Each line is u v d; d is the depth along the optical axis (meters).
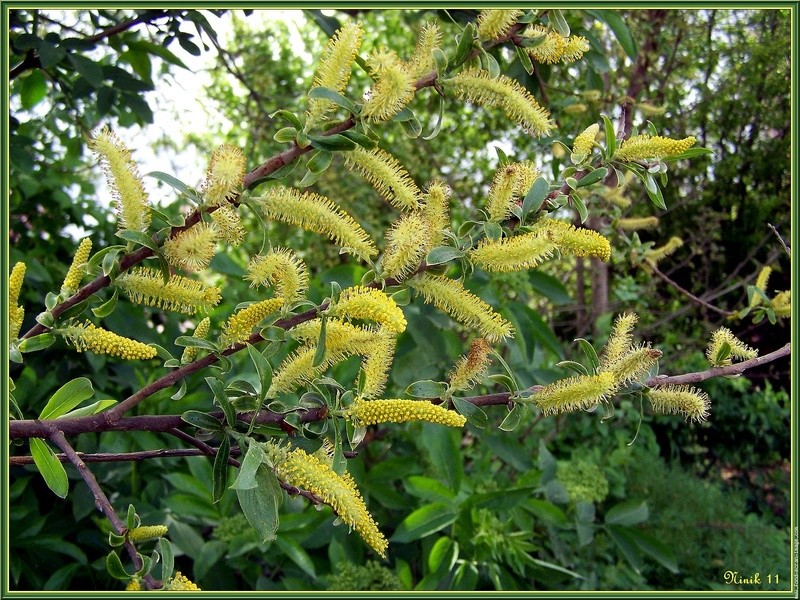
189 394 0.54
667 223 1.31
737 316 0.46
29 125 0.62
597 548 0.69
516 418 0.26
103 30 0.50
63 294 0.23
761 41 1.13
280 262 0.23
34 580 0.50
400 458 0.58
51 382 0.53
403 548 0.60
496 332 0.25
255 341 0.24
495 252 0.25
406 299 0.25
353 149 0.23
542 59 0.29
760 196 1.29
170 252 0.22
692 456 1.18
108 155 0.22
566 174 0.29
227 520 0.50
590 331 1.05
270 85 1.06
